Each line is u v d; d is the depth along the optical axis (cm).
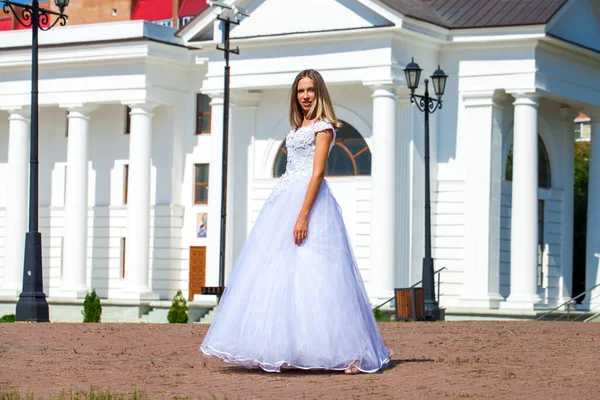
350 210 4884
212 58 4944
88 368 1395
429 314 3756
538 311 4631
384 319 4044
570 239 5231
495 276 4753
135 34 5222
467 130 4747
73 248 5334
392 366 1396
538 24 4575
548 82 4719
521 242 4656
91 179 5609
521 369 1409
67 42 5353
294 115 1342
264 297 1285
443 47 4762
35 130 3022
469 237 4738
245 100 5053
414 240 4681
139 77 5222
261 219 1327
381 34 4566
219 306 1320
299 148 1325
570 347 1825
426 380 1262
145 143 5231
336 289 1280
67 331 2134
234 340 1288
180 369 1378
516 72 4659
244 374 1299
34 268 2953
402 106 4694
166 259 5381
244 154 5066
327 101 1327
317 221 1294
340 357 1276
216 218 4925
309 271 1278
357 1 4591
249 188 5053
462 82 4750
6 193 5819
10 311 5491
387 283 4572
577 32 4941
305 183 1316
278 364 1271
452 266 4762
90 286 5531
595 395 1163
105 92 5297
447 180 4778
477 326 2697
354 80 4628
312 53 4722
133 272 5222
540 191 5041
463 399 1124
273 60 4800
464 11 4797
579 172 6894
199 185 5384
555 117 5175
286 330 1272
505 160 4850
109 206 5519
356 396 1126
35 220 2980
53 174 5688
